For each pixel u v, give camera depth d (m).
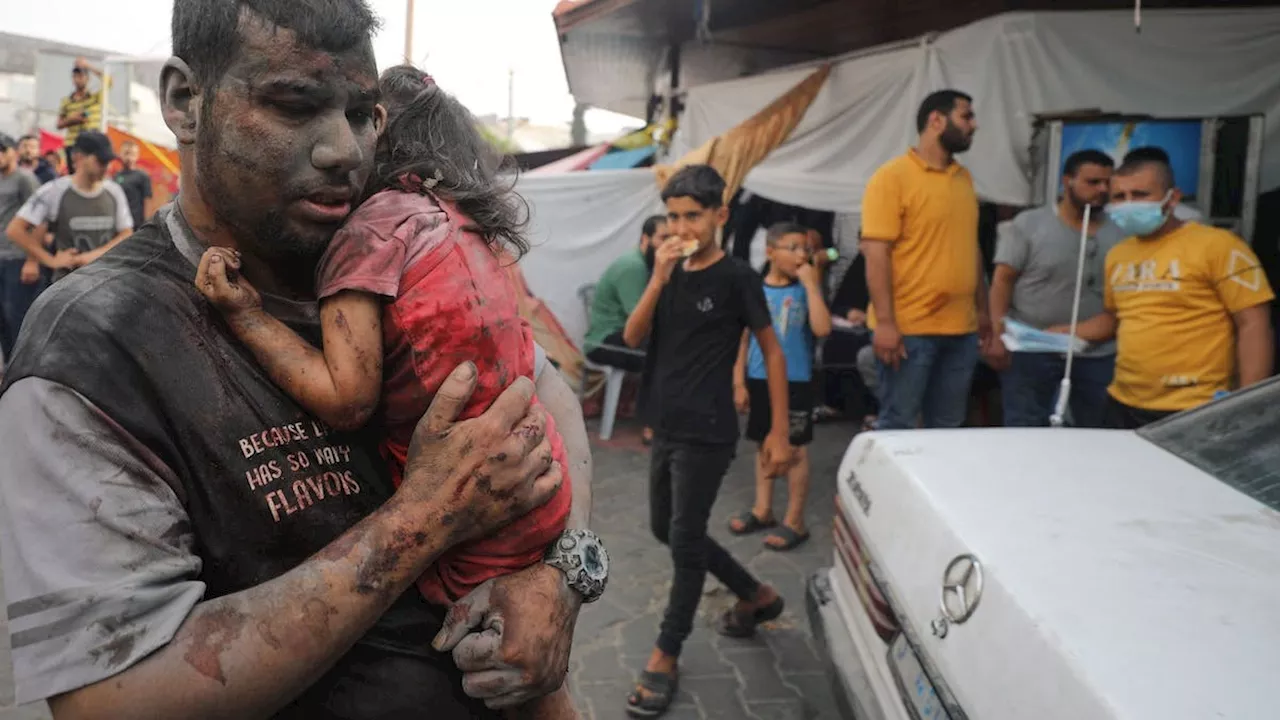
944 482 2.05
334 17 1.00
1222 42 5.39
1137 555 1.66
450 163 1.20
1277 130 5.43
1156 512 1.85
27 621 0.90
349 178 1.05
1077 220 4.82
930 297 4.48
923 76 5.89
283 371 1.06
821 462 6.24
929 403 4.77
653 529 3.44
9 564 0.92
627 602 4.06
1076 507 1.88
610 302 6.84
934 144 4.44
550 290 7.14
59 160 11.44
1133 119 4.99
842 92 6.42
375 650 1.12
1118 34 5.43
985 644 1.58
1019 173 5.59
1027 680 1.44
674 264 3.18
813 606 2.64
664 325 3.24
